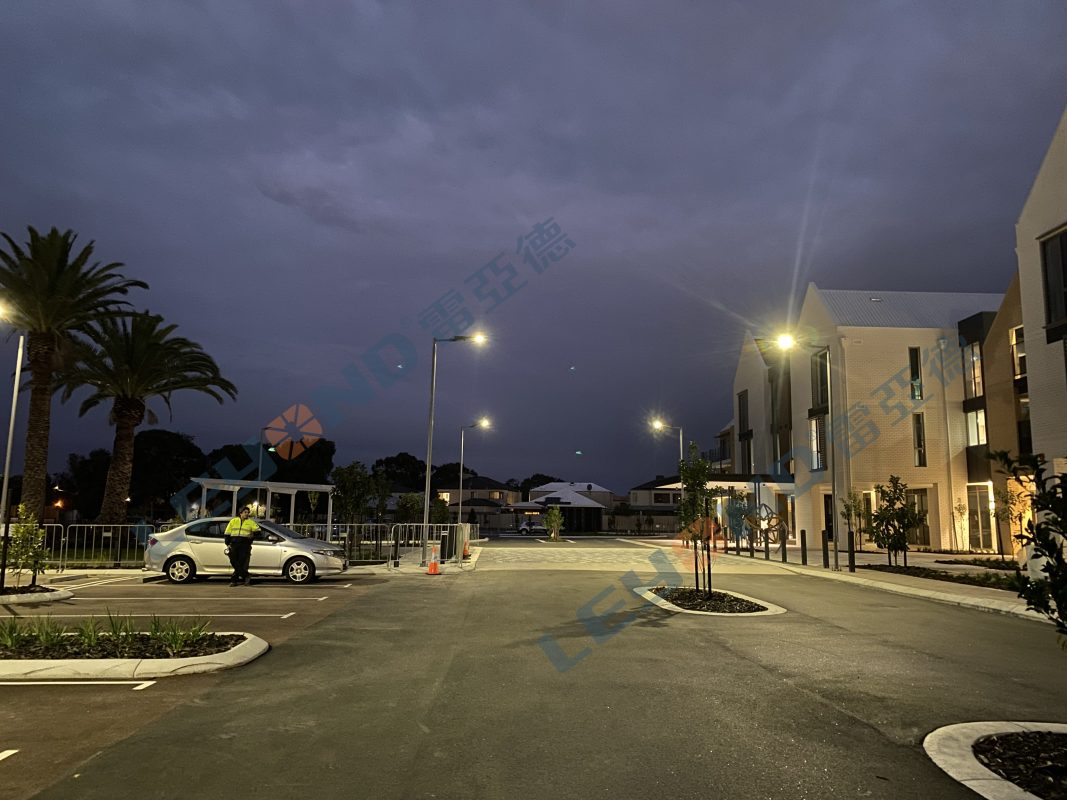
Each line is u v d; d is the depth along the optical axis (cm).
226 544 1667
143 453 5800
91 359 2895
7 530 1444
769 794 468
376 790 465
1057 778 500
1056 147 1844
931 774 507
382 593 1536
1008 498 2453
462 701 680
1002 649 990
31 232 2511
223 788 466
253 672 794
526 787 473
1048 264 1873
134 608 1284
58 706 654
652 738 577
